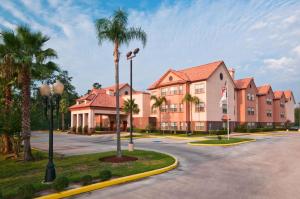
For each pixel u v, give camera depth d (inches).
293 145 1016.2
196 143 1066.7
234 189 396.2
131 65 827.4
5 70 681.6
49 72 692.7
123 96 2255.2
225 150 870.4
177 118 1796.3
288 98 2886.3
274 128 2236.7
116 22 687.1
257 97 2297.0
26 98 681.0
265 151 839.1
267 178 466.6
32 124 899.4
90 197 361.7
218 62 1787.6
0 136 869.8
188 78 1777.8
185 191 387.2
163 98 1849.2
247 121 2014.0
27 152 674.8
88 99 2074.3
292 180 449.1
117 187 412.5
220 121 1747.0
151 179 463.8
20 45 649.0
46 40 703.7
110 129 2208.4
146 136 1582.2
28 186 349.7
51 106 454.6
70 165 567.8
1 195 333.4
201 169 553.0
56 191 372.8
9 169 545.0
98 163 591.8
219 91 1760.6
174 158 663.8
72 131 2151.8
